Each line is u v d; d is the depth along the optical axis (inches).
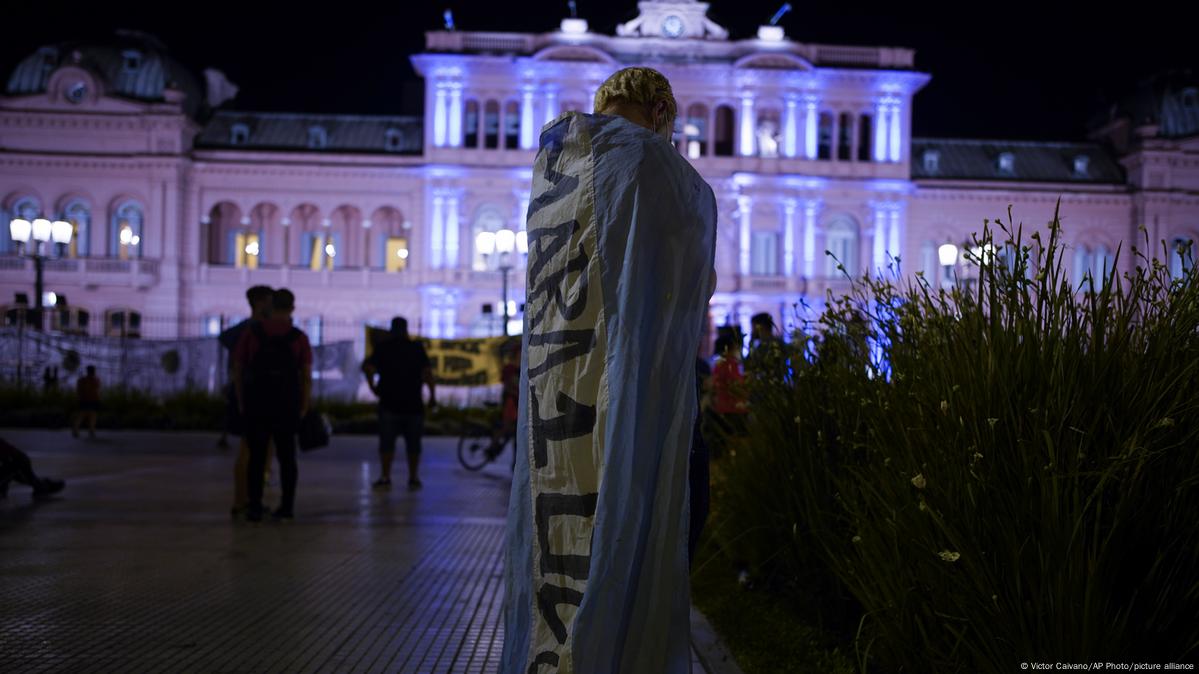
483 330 1995.6
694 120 2068.2
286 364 428.1
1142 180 2052.2
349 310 2037.4
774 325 331.0
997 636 147.6
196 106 2138.3
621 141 151.3
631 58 2032.5
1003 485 153.3
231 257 2086.6
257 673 210.4
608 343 145.6
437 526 425.7
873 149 2066.9
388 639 239.8
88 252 1994.3
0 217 1990.7
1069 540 139.6
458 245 2011.6
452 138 2021.4
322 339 2007.9
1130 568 143.4
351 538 387.9
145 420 1074.7
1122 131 2133.4
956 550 153.5
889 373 216.1
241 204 2033.7
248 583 299.0
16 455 484.7
